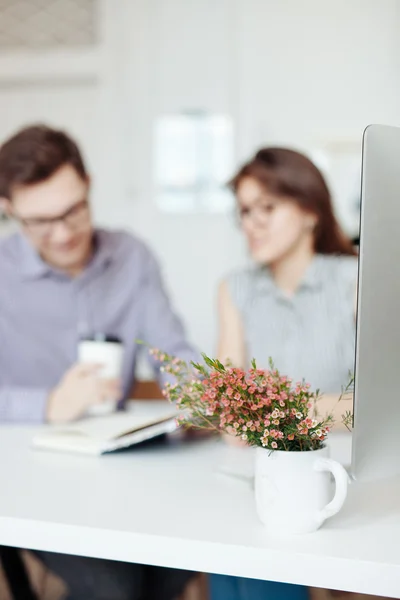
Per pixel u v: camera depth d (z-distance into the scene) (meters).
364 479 0.84
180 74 3.66
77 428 1.38
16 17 3.77
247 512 0.94
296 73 3.55
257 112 3.60
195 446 1.34
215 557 0.82
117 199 3.77
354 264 2.01
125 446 1.28
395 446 0.85
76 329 2.16
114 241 2.21
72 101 3.77
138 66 3.69
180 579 1.41
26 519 0.91
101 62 3.72
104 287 2.17
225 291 2.07
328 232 1.99
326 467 0.84
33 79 3.79
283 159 1.91
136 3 3.66
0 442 1.38
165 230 3.75
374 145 0.79
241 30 3.58
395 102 3.48
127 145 3.74
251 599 1.20
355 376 0.82
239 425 0.87
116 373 1.59
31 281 2.15
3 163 1.89
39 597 2.00
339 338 1.98
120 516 0.92
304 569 0.79
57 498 1.00
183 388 0.98
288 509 0.84
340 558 0.77
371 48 3.48
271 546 0.81
